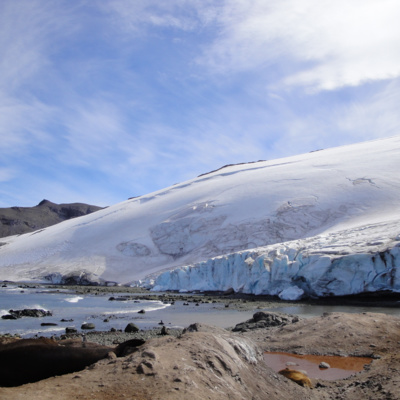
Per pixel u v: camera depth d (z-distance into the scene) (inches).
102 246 3006.9
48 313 932.6
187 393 193.3
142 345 259.3
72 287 2304.4
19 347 236.7
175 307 1121.4
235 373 238.1
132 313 971.3
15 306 1149.1
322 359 422.6
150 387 193.0
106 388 189.2
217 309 1056.8
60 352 238.4
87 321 811.4
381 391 287.6
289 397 259.6
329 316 565.3
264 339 511.5
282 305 1137.4
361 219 2119.8
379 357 415.5
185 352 236.8
